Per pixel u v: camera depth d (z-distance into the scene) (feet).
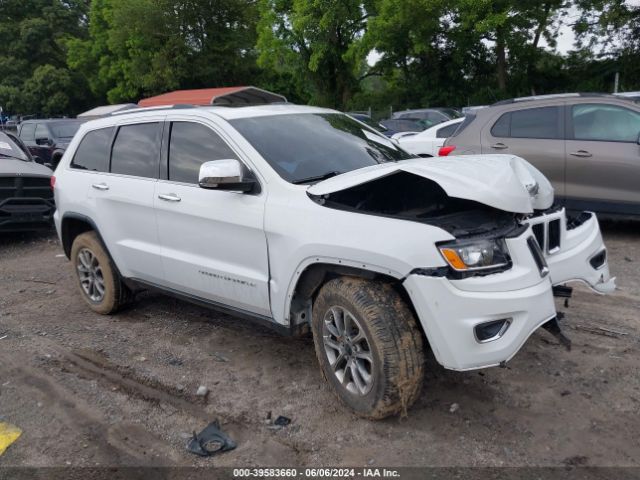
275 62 102.73
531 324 10.23
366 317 10.48
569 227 13.48
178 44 106.52
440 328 9.92
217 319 17.11
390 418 11.34
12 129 80.33
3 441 11.27
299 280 11.98
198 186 13.84
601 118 24.02
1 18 146.82
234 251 13.01
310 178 12.71
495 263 10.23
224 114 14.06
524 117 25.67
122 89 116.88
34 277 22.80
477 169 11.18
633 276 19.35
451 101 102.22
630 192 23.20
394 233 10.24
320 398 12.28
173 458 10.55
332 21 92.12
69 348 15.49
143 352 15.07
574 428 10.82
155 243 15.07
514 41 87.76
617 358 13.43
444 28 92.27
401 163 11.88
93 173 16.93
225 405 12.27
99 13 118.52
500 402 11.78
